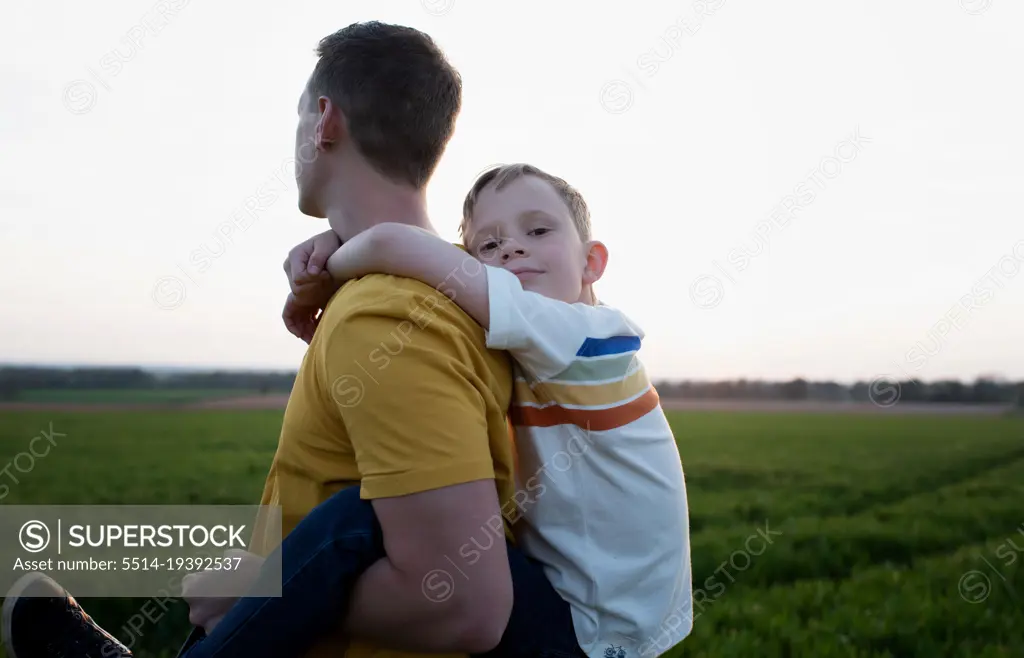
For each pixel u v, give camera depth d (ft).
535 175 6.47
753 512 31.30
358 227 5.86
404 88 5.75
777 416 126.52
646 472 5.42
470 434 4.60
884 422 111.24
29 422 77.77
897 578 19.15
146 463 44.88
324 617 4.56
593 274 6.79
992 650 13.70
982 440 75.77
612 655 5.26
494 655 5.01
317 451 5.04
